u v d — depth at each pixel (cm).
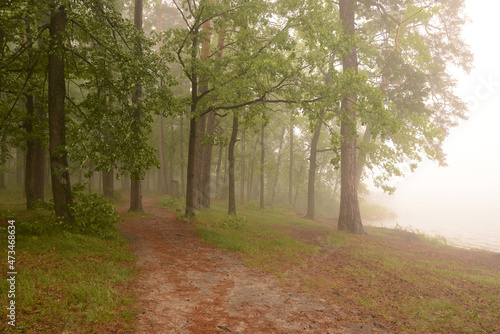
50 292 533
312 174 2378
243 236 1245
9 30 888
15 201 1756
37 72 1148
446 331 531
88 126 902
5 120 1157
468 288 786
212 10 1255
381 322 559
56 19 936
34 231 862
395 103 1822
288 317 560
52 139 952
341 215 1664
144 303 566
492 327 548
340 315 581
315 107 1206
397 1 1647
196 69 1299
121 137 943
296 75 1120
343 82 1094
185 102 1431
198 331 479
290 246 1132
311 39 1182
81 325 447
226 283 731
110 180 2244
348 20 1672
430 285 793
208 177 2030
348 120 1168
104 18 1032
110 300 538
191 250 1007
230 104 1434
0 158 1236
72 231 937
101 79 1084
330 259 1006
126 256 848
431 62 1889
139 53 1035
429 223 2947
